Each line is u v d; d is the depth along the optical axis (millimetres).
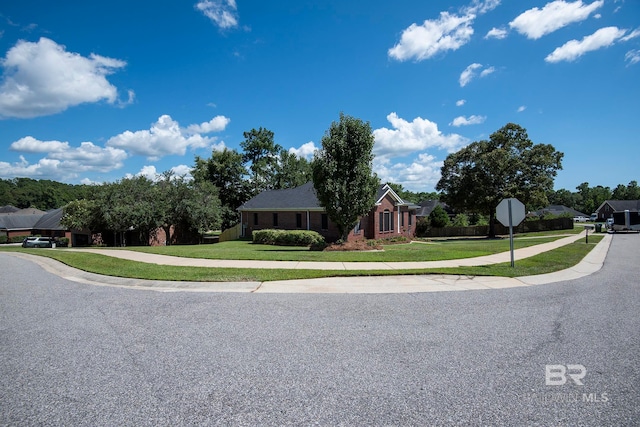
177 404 3324
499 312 6512
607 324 5762
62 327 5648
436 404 3314
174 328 5582
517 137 40781
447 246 21047
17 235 54062
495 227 45688
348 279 9773
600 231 40000
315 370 4051
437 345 4820
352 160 17219
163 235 36125
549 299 7586
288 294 8055
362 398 3428
